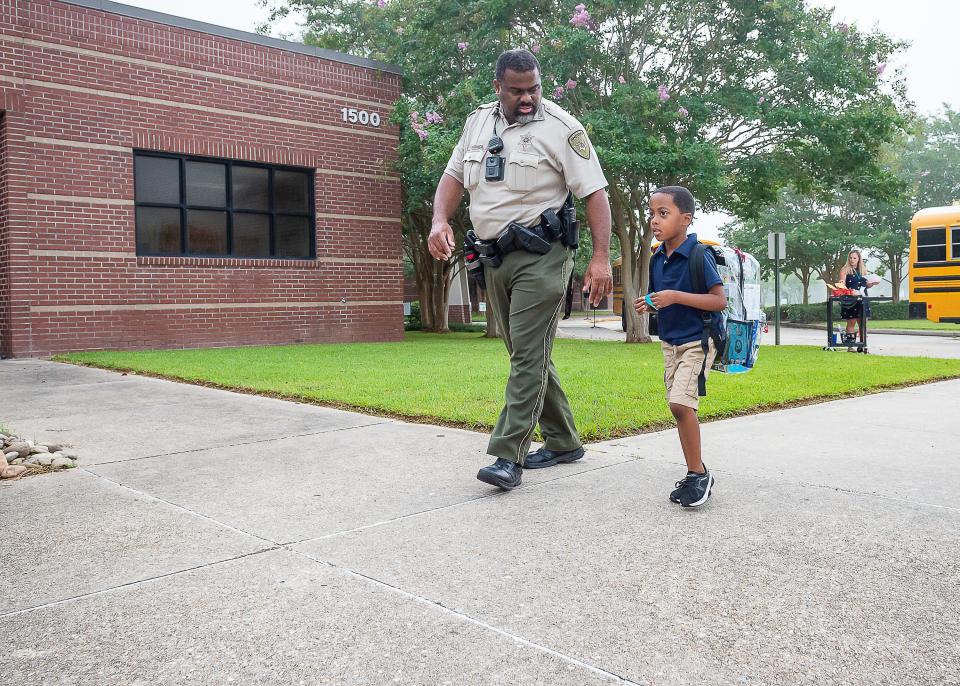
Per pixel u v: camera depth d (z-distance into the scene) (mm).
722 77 15383
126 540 3023
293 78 13656
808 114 14094
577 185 3793
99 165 11648
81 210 11508
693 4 14531
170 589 2535
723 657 2064
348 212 14477
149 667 2027
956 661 2029
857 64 14664
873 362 10328
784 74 14758
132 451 4648
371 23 19016
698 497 3373
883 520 3219
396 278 15164
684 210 3465
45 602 2439
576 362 10047
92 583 2590
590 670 2002
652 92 13617
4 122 10906
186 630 2238
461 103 14469
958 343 16953
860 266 12953
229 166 13109
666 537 3023
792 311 30719
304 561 2787
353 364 9516
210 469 4184
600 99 15172
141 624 2279
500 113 3924
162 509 3439
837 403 6715
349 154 14445
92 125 11570
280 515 3346
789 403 6602
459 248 20406
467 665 2031
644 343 15672
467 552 2875
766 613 2330
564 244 3855
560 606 2395
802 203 40125
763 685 1920
